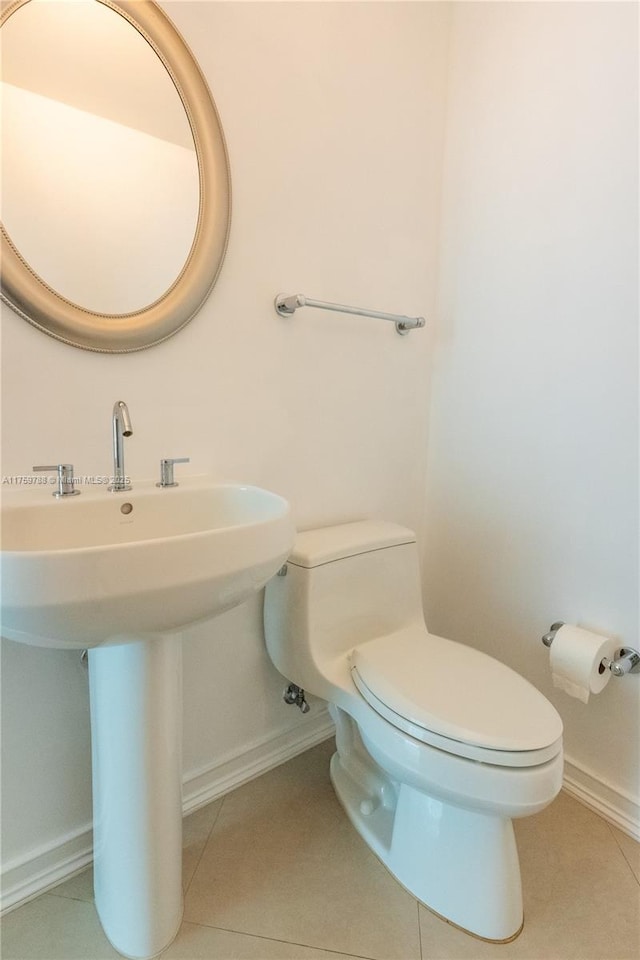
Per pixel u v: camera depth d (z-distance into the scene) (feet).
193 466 3.74
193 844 3.87
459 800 2.96
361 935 3.25
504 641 5.02
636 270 3.84
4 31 2.75
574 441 4.32
